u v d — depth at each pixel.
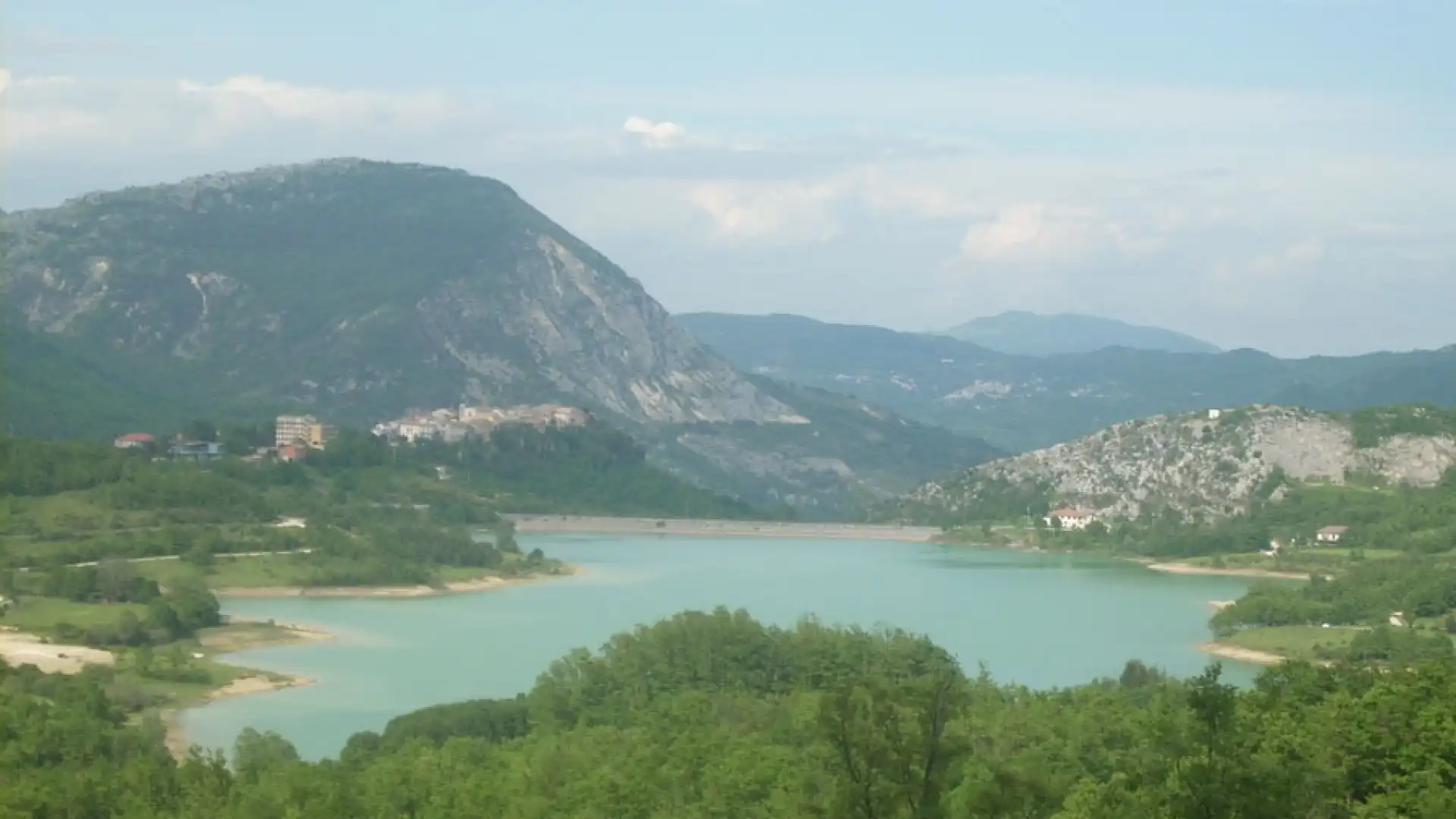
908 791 130.62
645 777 193.88
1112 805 140.12
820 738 139.62
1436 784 154.50
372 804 196.50
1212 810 126.44
